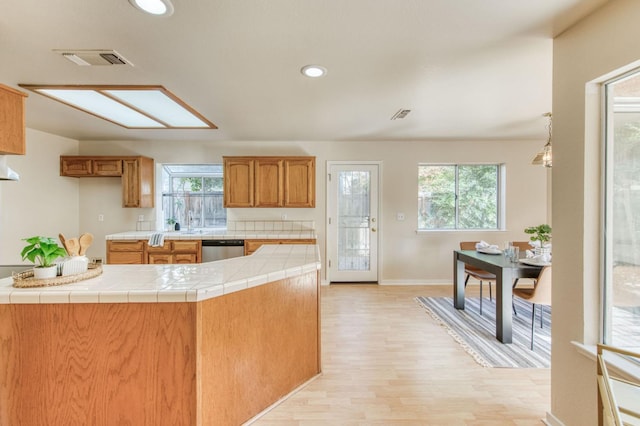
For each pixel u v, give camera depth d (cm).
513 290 313
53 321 152
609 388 111
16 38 177
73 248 173
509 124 385
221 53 197
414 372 236
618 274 153
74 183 481
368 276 504
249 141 494
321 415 188
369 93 274
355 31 173
